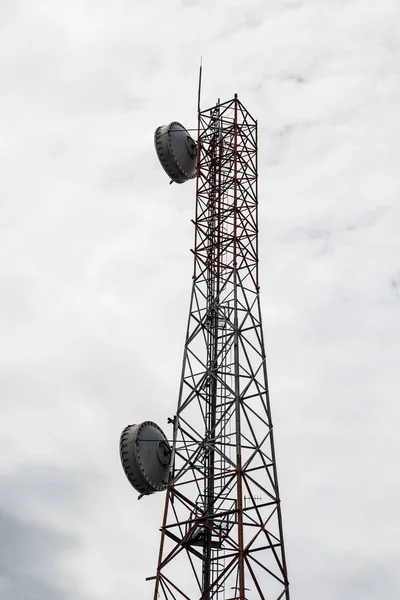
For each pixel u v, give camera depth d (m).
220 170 59.34
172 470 50.00
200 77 63.00
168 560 47.12
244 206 57.78
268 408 50.69
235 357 51.19
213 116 61.22
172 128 61.47
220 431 50.88
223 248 56.72
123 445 51.56
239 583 43.84
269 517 47.41
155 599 46.03
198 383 52.25
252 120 61.12
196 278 55.94
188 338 53.78
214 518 48.19
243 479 47.88
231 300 54.19
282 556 46.41
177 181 62.56
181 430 51.31
